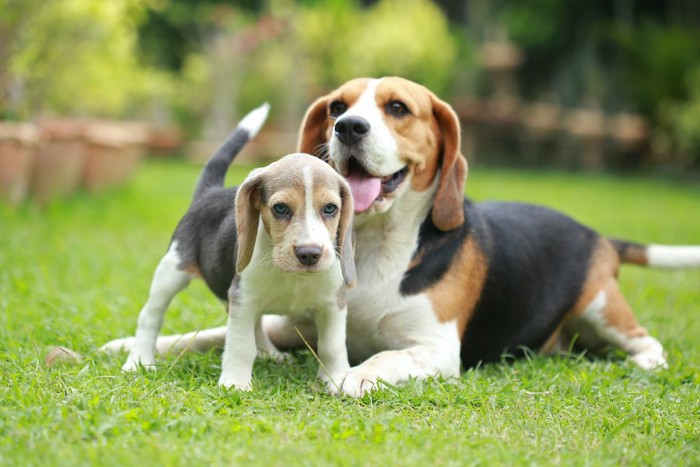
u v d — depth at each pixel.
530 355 8.41
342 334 6.43
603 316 8.53
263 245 6.04
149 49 36.97
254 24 34.66
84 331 7.84
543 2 41.47
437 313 7.30
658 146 39.78
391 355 6.77
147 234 15.07
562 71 43.25
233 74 37.28
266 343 7.56
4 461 4.59
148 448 4.80
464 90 42.81
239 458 4.75
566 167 42.12
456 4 49.03
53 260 11.37
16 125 15.49
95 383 6.06
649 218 21.58
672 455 5.25
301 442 5.04
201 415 5.43
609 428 5.80
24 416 5.19
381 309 7.31
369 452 4.91
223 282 6.64
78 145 18.03
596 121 41.66
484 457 4.95
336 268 6.18
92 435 5.04
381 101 7.26
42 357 6.88
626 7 40.84
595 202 25.33
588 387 6.77
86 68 20.56
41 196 16.70
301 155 6.02
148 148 40.34
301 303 6.29
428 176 7.46
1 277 9.98
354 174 7.12
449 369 7.13
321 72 37.59
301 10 34.97
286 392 6.13
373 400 6.10
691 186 34.34
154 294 6.91
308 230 5.71
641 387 7.13
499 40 46.72
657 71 37.88
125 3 20.08
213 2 33.97
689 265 9.06
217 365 6.80
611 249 8.93
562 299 8.34
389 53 35.94
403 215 7.34
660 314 10.20
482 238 7.81
